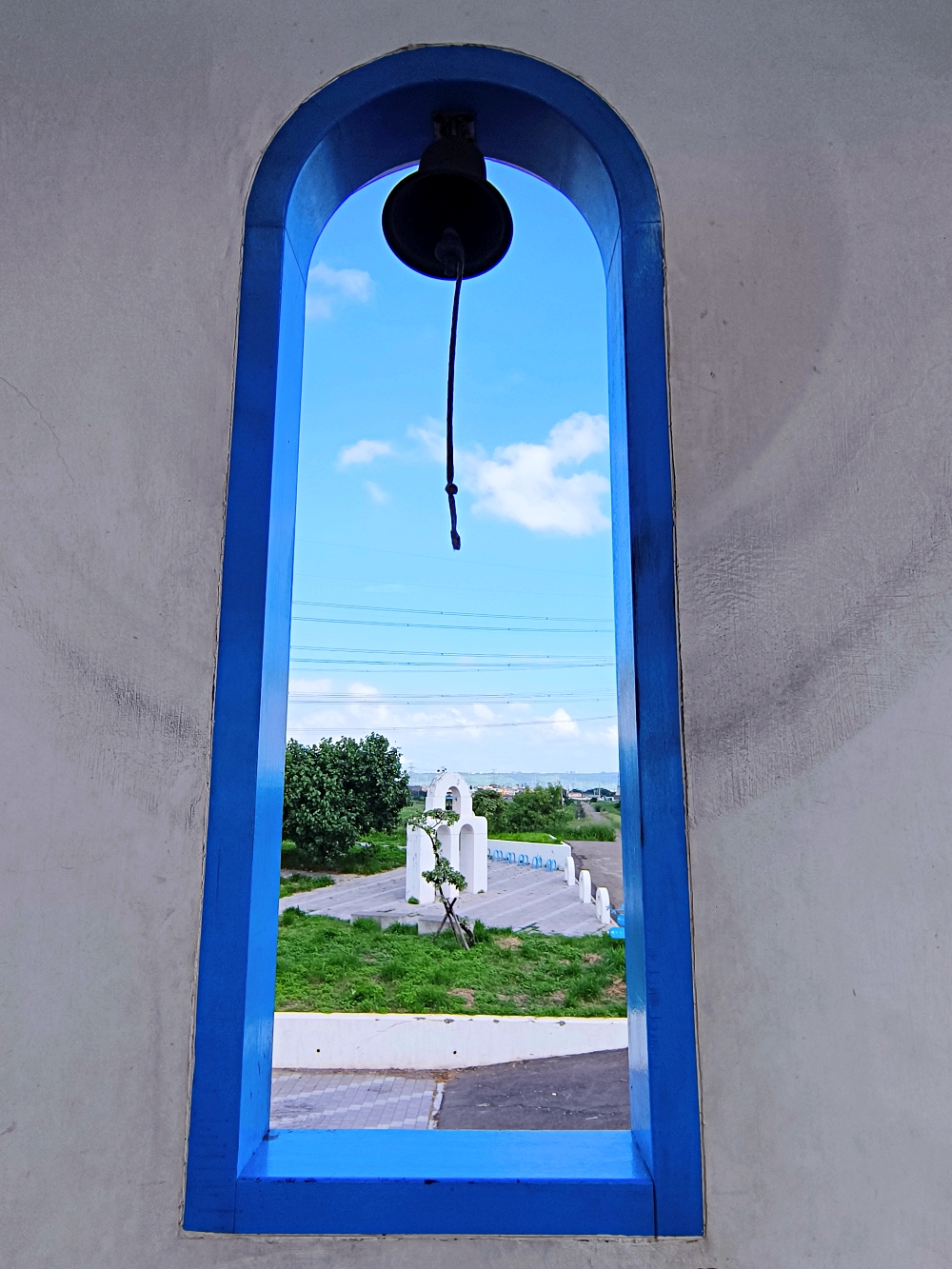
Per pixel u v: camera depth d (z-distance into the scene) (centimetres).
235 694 112
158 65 133
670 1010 105
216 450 120
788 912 108
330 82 132
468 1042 818
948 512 120
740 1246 100
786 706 114
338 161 138
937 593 118
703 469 120
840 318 126
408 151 144
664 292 126
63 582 116
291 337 131
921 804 112
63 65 134
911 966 108
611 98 132
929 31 137
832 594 117
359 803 2217
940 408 124
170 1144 102
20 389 122
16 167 130
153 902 108
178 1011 105
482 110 135
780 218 129
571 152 137
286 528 128
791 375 124
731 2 137
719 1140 102
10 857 109
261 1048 114
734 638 115
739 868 109
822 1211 101
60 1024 105
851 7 138
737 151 131
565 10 135
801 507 120
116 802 110
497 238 145
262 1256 99
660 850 109
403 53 132
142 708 113
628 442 121
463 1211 100
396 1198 100
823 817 111
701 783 111
